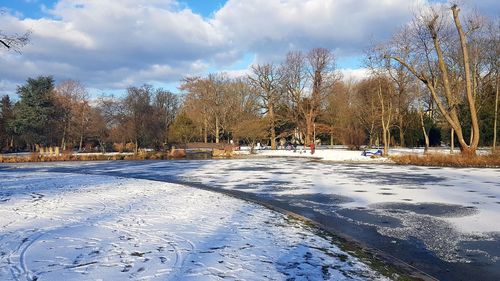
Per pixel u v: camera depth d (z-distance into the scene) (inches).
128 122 2036.2
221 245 300.4
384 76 1595.7
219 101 2527.1
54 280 222.7
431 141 2549.2
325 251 295.4
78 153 1937.7
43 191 604.7
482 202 518.0
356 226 400.5
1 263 252.7
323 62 2491.4
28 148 2778.1
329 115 2564.0
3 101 3144.7
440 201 531.5
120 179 801.6
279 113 2554.1
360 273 248.8
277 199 569.6
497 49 1546.5
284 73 2514.8
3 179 815.1
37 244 297.4
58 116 2544.3
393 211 472.1
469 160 1095.6
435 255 304.7
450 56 1578.5
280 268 251.6
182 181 804.0
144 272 236.7
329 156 1574.8
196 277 229.5
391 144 2635.3
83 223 371.2
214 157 1775.3
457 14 1211.9
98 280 223.0
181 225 366.0
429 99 2450.8
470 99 1198.3
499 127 1918.1
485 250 315.6
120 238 316.5
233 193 631.8
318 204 526.3
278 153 1899.6
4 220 383.9
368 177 837.8
